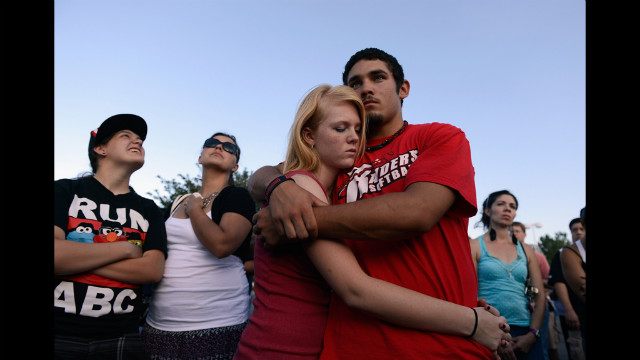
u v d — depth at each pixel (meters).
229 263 2.09
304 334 1.20
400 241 1.25
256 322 1.25
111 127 1.99
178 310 1.91
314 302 1.25
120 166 1.99
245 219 2.03
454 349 1.10
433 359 1.10
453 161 1.22
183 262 1.98
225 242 1.91
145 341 1.95
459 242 1.30
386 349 1.13
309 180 1.27
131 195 2.01
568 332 3.90
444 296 1.20
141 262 1.80
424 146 1.34
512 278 2.92
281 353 1.17
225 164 2.36
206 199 2.21
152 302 2.01
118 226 1.85
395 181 1.34
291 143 1.43
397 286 1.12
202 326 1.91
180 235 2.04
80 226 1.77
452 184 1.17
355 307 1.11
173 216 2.20
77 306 1.63
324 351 1.21
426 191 1.15
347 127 1.34
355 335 1.19
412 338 1.12
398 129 1.55
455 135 1.31
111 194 1.94
